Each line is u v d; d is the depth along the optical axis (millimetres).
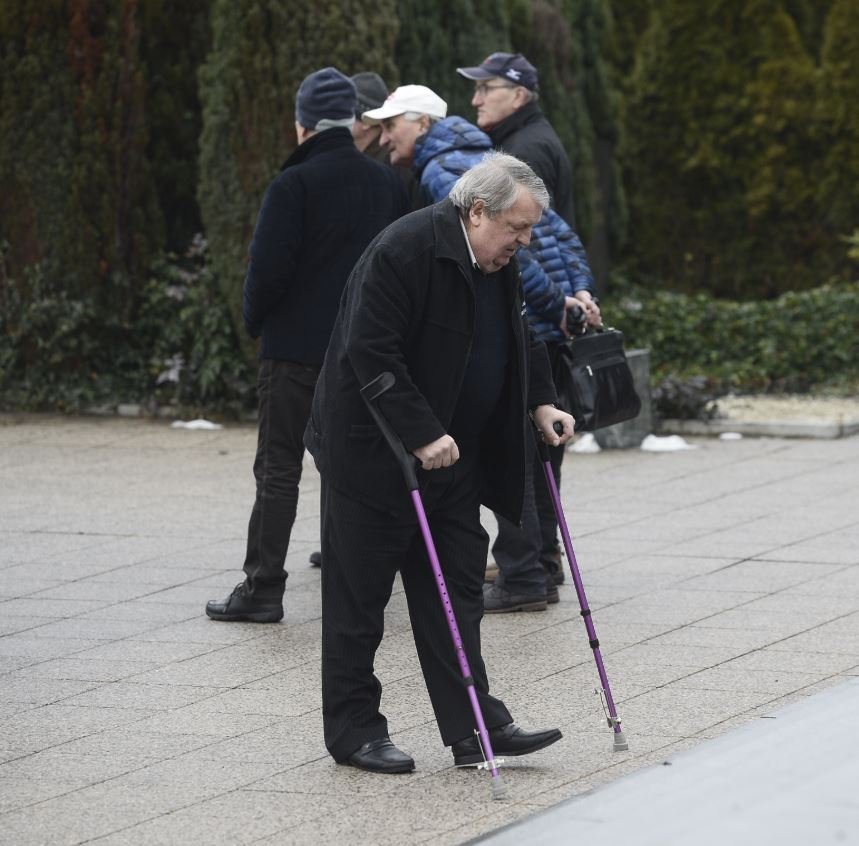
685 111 51000
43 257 39250
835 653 19516
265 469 21469
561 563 23219
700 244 51688
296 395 21266
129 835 14250
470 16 41812
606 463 33000
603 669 16250
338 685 15945
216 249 38281
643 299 48875
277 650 20375
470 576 15852
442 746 16594
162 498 30094
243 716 17703
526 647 20141
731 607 21828
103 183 38938
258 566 21562
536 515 21828
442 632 15742
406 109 21984
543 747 15680
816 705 11266
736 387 42469
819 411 38469
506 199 14898
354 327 15031
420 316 15156
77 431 37531
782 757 10000
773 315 44062
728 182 51156
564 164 24016
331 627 15906
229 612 21719
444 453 14883
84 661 19984
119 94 38781
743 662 19234
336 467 15500
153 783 15625
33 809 14953
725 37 50469
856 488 29984
